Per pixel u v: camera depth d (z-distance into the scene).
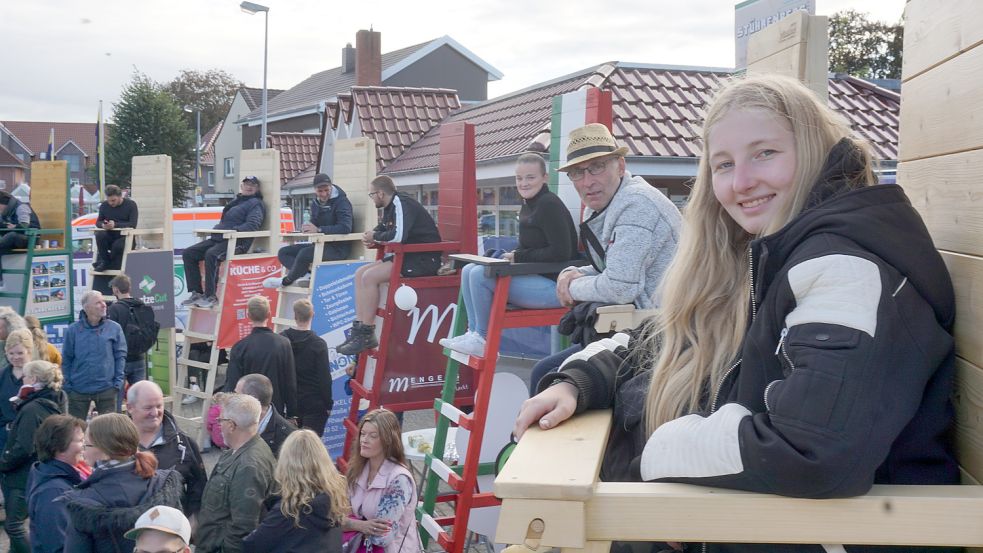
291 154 28.98
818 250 1.25
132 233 11.77
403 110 19.78
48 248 12.33
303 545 4.41
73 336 8.95
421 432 6.59
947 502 1.15
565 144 5.21
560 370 1.69
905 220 1.29
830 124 1.45
